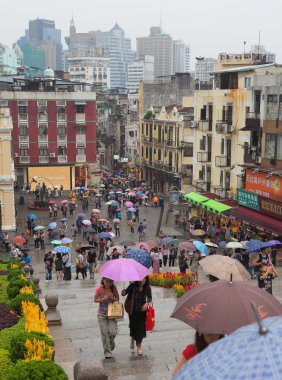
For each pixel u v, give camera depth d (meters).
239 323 6.32
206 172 49.47
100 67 199.88
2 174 46.56
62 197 65.38
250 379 3.09
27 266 25.44
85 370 7.23
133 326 10.86
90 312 15.24
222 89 46.06
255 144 38.62
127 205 50.03
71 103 71.88
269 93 35.84
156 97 87.75
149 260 15.87
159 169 75.62
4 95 69.44
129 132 100.12
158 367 10.30
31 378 7.30
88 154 73.94
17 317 13.27
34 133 71.31
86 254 27.81
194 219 45.16
